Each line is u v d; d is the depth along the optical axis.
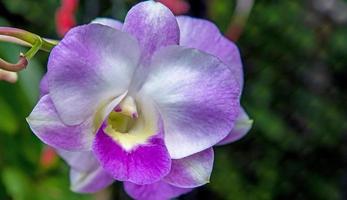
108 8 0.53
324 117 0.91
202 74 0.27
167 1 0.47
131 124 0.28
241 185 0.88
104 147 0.27
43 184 0.55
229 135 0.30
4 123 0.52
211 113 0.27
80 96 0.26
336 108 0.91
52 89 0.26
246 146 0.89
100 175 0.31
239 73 0.30
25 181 0.54
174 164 0.28
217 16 0.76
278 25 0.88
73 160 0.30
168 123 0.28
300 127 0.90
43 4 0.78
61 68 0.26
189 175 0.28
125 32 0.26
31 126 0.26
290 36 0.88
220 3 0.76
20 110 0.52
